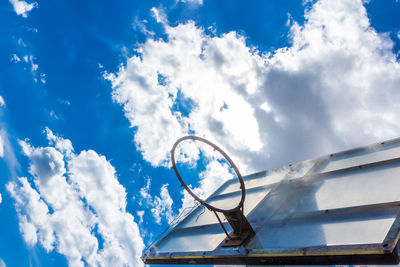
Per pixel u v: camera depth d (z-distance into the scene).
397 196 3.13
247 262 3.38
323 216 3.47
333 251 2.68
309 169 5.11
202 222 5.16
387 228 2.67
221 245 3.84
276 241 3.33
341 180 4.20
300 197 4.24
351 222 3.08
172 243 4.94
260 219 4.08
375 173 3.94
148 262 4.79
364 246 2.54
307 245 3.00
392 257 2.33
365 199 3.39
